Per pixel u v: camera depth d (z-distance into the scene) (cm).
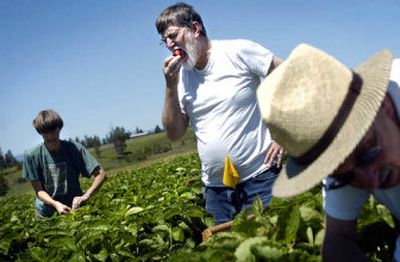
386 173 226
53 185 700
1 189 8650
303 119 218
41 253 471
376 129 219
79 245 473
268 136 485
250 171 480
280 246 286
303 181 224
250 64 468
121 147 12250
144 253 499
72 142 709
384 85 208
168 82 489
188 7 477
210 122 482
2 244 554
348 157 220
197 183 786
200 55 471
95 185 700
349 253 265
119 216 595
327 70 220
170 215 529
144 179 1546
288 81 222
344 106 217
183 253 301
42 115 665
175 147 10800
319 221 319
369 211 311
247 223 322
